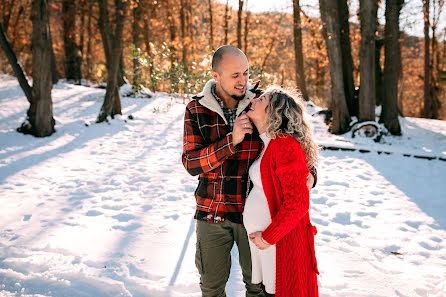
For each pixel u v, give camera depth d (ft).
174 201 17.69
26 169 22.89
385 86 38.42
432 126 44.83
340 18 40.42
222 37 88.74
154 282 10.05
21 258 11.10
